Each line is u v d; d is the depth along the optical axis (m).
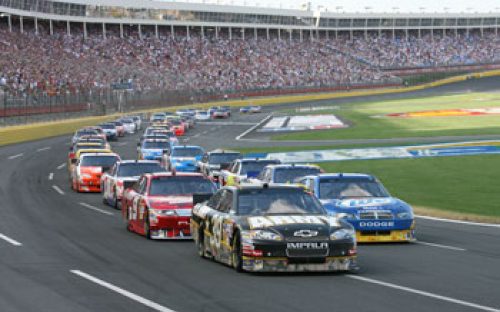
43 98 67.38
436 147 38.84
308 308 8.99
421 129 58.50
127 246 15.49
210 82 116.94
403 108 94.56
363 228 15.39
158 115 74.19
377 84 144.75
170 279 11.30
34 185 31.62
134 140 61.81
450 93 132.12
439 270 12.05
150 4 129.00
